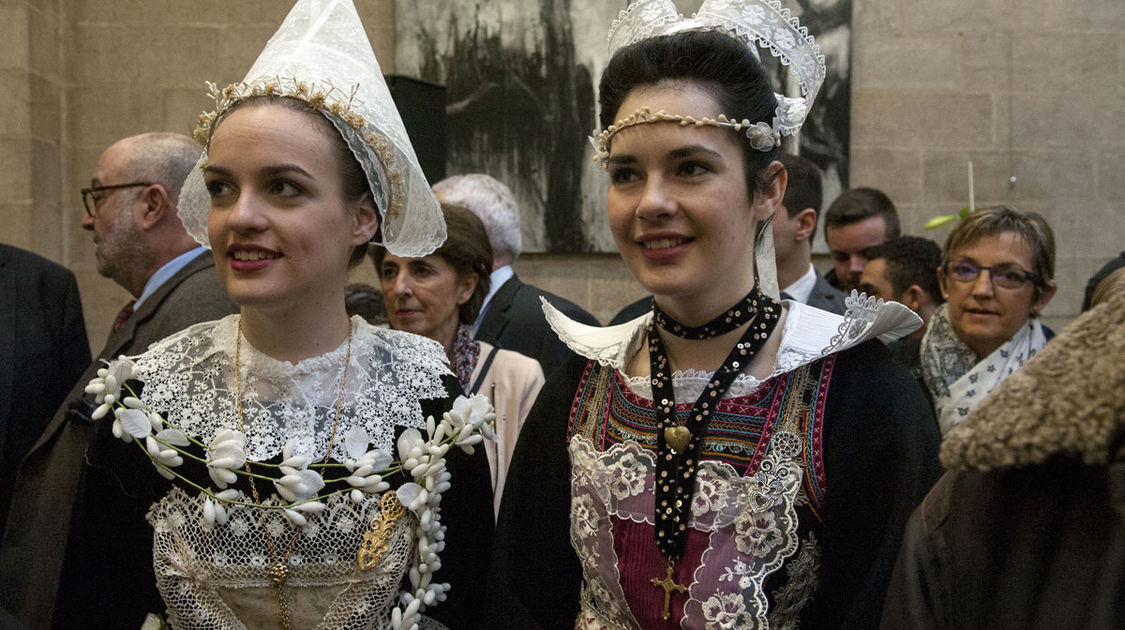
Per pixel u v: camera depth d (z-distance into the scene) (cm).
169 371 165
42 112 552
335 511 158
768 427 146
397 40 566
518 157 567
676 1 173
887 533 136
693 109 145
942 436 264
